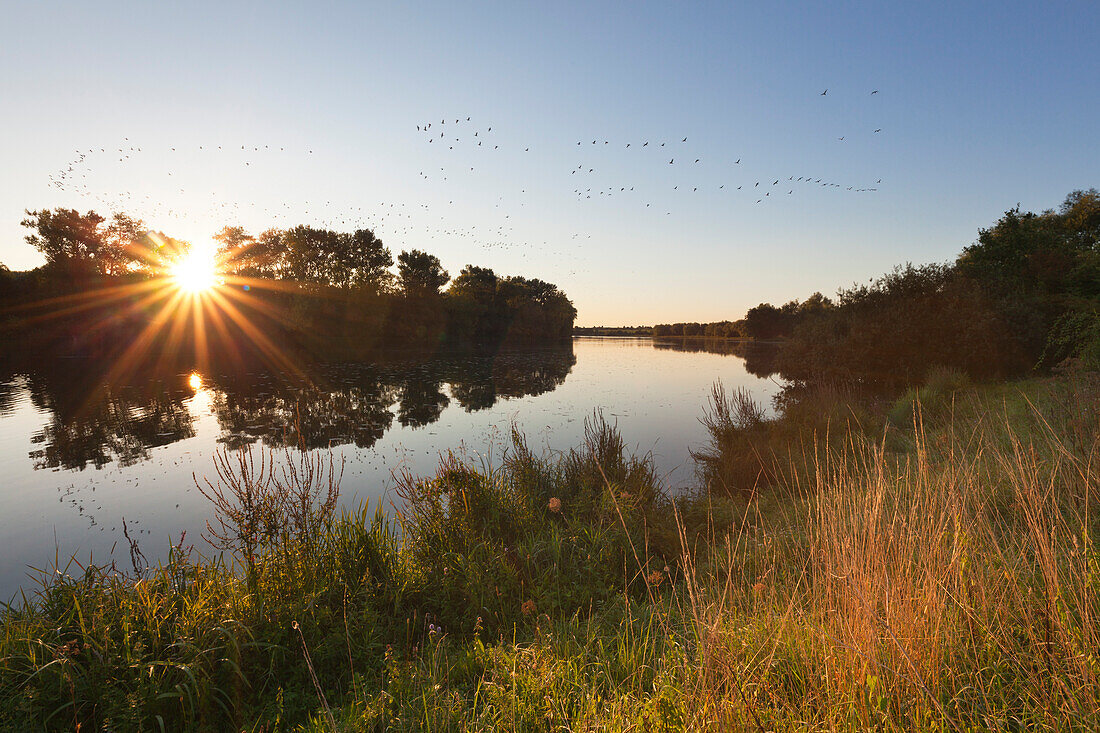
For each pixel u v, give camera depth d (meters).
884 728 2.16
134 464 10.12
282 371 30.14
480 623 4.26
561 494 6.92
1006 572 2.95
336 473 9.40
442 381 26.09
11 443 11.94
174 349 39.38
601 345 81.94
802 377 24.55
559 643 3.60
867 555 2.86
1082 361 9.22
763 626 3.13
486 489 6.20
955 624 2.72
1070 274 15.29
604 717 2.65
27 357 34.09
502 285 87.19
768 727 2.32
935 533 3.04
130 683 3.15
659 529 5.94
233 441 12.20
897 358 19.17
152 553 6.24
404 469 8.91
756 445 9.46
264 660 3.63
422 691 3.14
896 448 8.48
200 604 3.75
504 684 3.11
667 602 4.25
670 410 16.22
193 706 3.13
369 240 62.69
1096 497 3.73
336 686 3.54
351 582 4.52
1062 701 2.17
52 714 2.92
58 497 8.23
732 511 6.67
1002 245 24.34
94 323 40.62
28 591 5.37
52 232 47.12
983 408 9.30
